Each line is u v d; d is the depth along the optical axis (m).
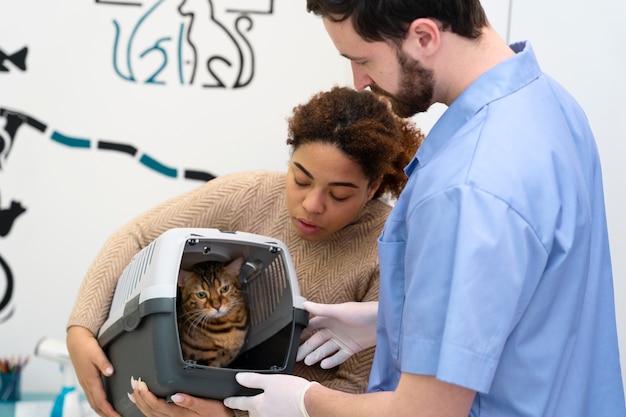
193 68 2.49
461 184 1.02
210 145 2.51
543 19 2.07
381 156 1.38
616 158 2.07
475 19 1.09
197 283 1.54
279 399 1.22
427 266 1.03
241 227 1.57
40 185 2.47
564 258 1.06
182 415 1.32
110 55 2.46
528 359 1.08
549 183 1.05
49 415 2.26
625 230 2.06
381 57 1.12
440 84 1.14
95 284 1.54
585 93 2.07
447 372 0.98
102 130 2.48
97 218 2.49
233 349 1.55
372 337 1.43
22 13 2.43
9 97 2.44
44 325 2.49
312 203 1.39
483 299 0.99
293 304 1.36
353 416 1.09
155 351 1.25
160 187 2.50
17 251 2.47
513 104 1.11
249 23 2.50
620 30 2.06
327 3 1.08
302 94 2.53
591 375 1.20
